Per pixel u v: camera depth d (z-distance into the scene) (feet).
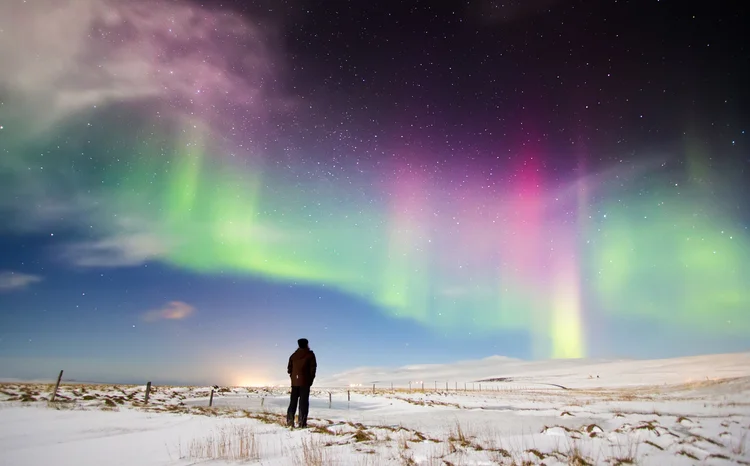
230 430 27.40
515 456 19.35
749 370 240.94
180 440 23.73
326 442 22.61
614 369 388.37
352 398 87.92
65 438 25.14
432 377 631.56
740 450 20.89
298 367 30.01
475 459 18.65
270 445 21.97
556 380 353.51
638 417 40.01
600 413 47.57
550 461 18.34
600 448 21.45
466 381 510.17
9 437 25.61
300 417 29.12
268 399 77.92
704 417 40.65
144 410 42.86
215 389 125.70
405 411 52.75
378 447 21.34
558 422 37.55
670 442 22.75
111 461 18.78
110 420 33.45
